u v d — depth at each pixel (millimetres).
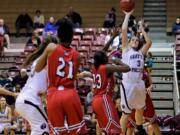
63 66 5625
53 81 5652
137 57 7770
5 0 24297
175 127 11898
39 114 5867
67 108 5566
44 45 5980
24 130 11867
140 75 7809
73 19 19594
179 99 13047
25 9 23891
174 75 14062
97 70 7207
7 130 11562
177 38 17391
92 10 23594
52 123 5621
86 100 12656
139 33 8797
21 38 21375
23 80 12953
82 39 17453
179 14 22922
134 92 7754
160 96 14742
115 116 7176
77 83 13266
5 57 18016
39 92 5898
